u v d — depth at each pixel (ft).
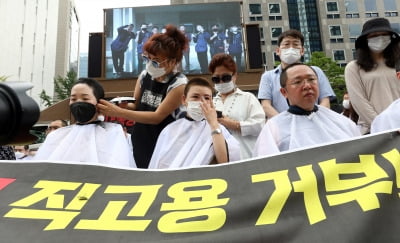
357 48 9.98
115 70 58.75
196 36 60.08
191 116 7.74
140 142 8.83
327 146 5.29
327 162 5.03
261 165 5.23
